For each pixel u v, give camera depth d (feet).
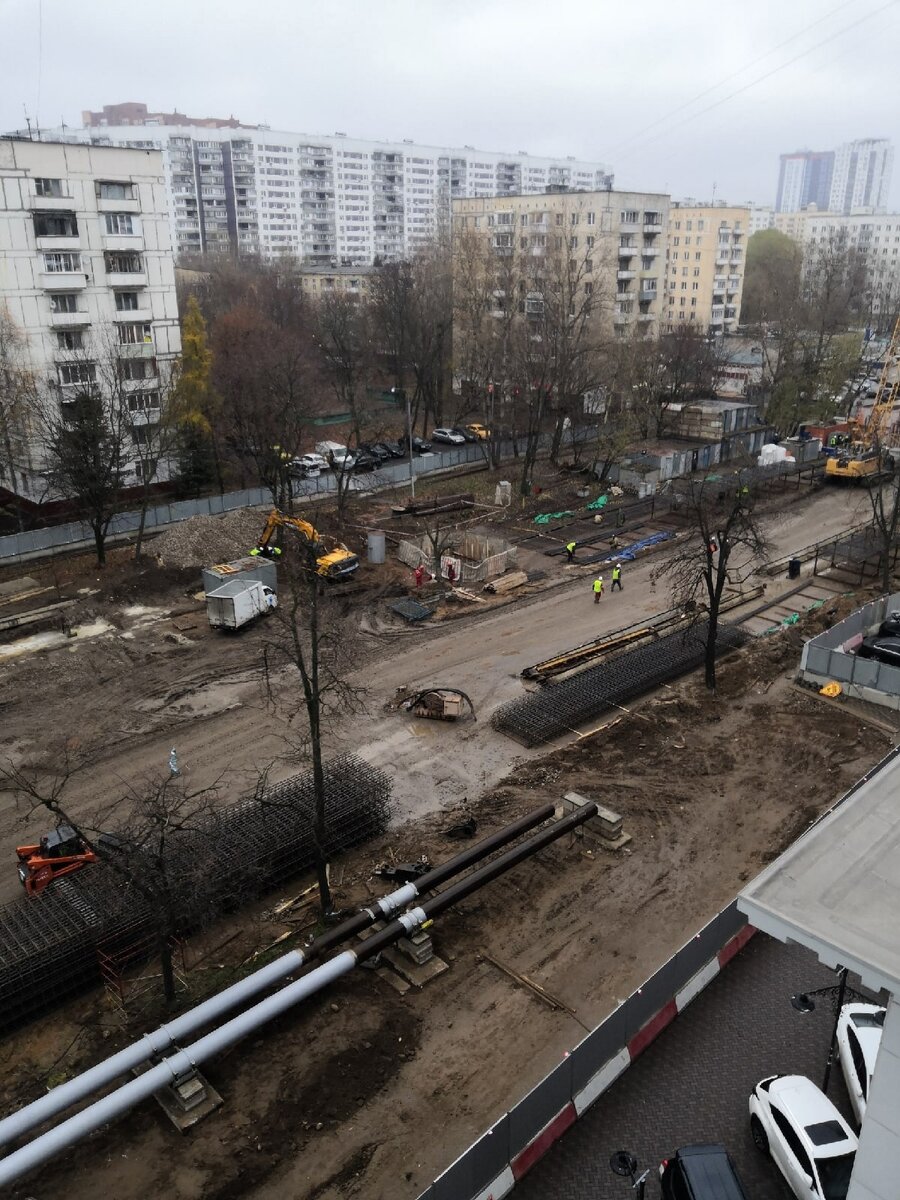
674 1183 49.34
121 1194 50.72
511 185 610.24
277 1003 57.77
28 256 172.55
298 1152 53.16
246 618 124.88
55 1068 59.11
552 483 203.51
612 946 69.10
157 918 60.64
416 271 315.78
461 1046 60.34
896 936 38.68
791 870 42.80
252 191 510.99
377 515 179.22
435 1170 52.08
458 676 113.39
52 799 62.64
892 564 150.71
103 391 173.58
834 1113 52.31
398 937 65.10
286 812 79.51
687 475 204.23
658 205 307.17
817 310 390.83
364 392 277.44
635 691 107.86
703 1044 60.95
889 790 48.49
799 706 105.29
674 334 300.40
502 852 78.59
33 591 138.72
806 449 224.33
